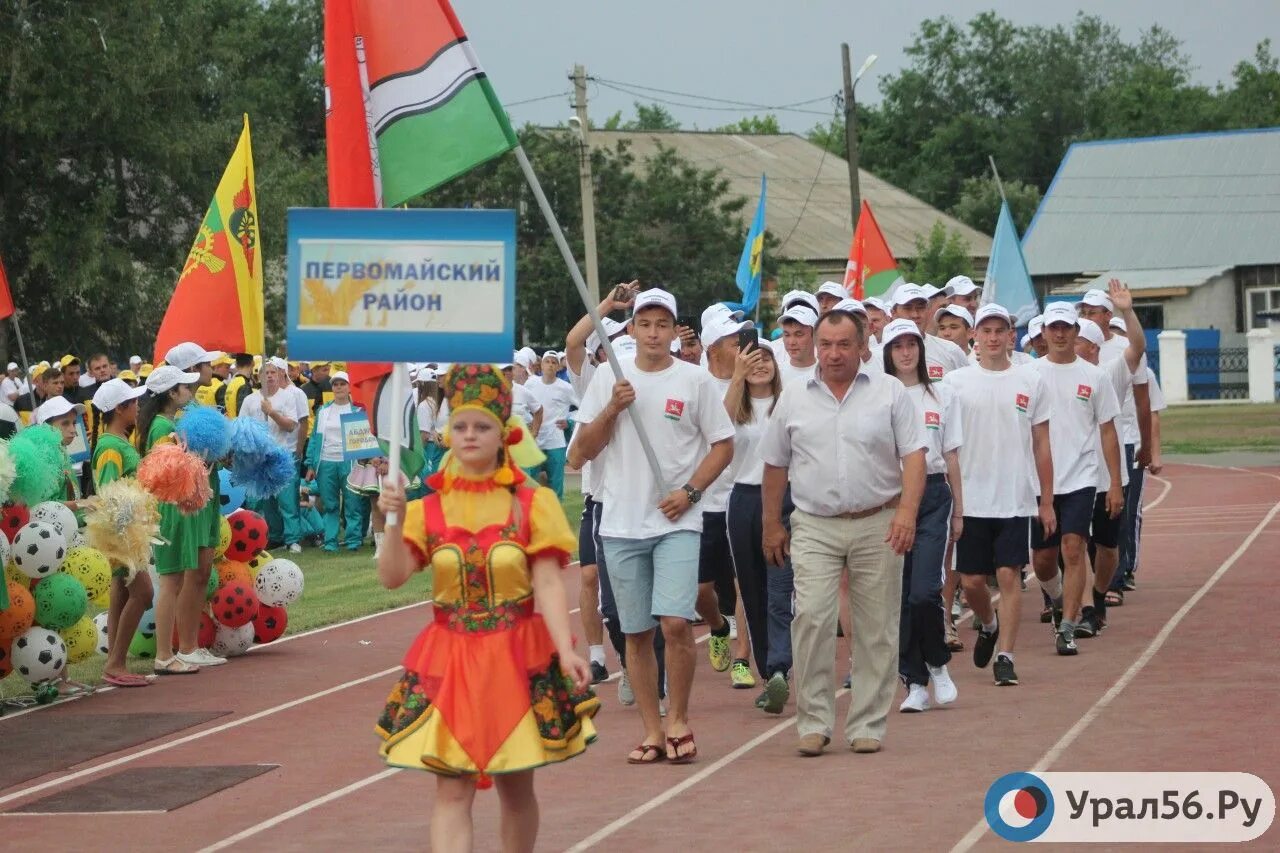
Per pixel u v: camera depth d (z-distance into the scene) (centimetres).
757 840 995
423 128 1230
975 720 1337
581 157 5109
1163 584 2147
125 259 5381
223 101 6588
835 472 1220
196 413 1725
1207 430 5991
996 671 1493
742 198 7350
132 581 1638
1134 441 1989
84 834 1084
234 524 1866
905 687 1496
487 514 838
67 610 1553
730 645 1686
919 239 8938
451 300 881
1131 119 13925
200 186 5656
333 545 2916
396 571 846
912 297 1884
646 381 1236
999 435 1509
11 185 5350
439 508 845
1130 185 9750
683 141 10106
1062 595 1756
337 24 1276
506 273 880
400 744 816
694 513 1223
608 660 1748
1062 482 1648
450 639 827
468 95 1223
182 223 5791
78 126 5191
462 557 827
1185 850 939
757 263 2848
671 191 7025
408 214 883
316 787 1203
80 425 2278
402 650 1867
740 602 1550
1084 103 14375
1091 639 1738
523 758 809
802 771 1183
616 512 1226
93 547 1614
